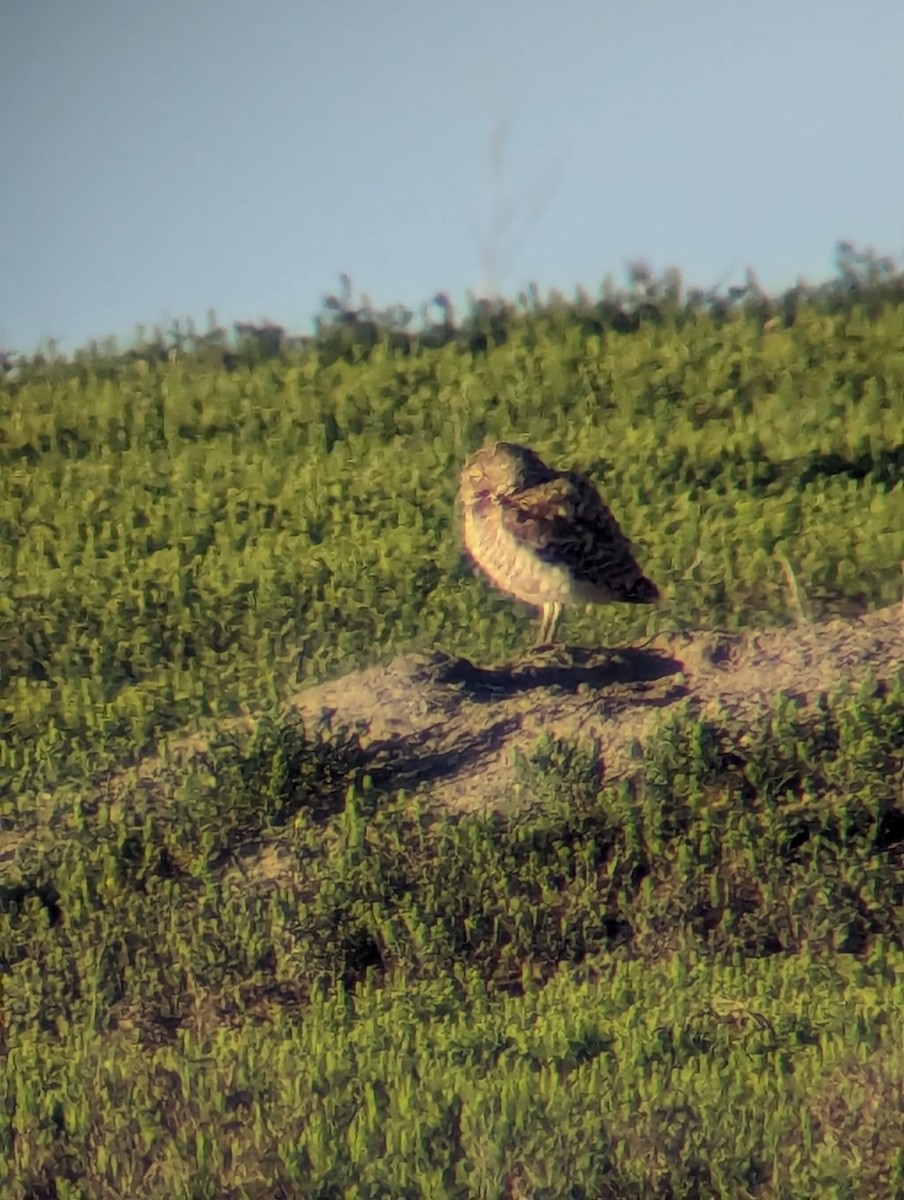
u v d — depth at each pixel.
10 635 64.31
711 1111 34.34
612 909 42.34
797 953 40.72
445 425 84.88
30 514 79.56
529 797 45.16
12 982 43.50
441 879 43.34
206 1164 35.47
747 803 43.94
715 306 98.31
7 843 48.72
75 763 53.25
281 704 52.00
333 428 87.25
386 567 66.56
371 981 41.84
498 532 51.34
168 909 44.47
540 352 93.31
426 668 50.56
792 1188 32.97
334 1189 34.50
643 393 86.25
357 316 101.56
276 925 43.19
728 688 48.69
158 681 59.72
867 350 89.06
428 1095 35.88
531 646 55.69
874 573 61.16
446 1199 33.88
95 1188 36.00
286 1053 38.62
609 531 51.59
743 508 69.38
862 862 42.09
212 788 47.78
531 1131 34.53
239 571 68.69
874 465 73.44
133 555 73.12
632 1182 33.50
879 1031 36.72
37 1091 38.56
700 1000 38.94
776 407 82.31
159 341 104.12
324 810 46.78
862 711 45.50
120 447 89.31
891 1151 33.34
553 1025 38.22
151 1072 38.69
